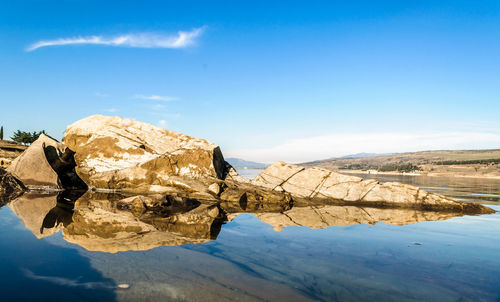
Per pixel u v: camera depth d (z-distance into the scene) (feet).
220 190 41.78
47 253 13.70
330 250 16.79
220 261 13.93
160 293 10.22
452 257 16.16
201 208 32.50
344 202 41.57
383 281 12.37
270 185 45.96
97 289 10.25
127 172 46.06
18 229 17.95
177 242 16.87
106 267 12.34
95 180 46.14
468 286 12.10
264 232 20.89
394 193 41.22
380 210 35.81
